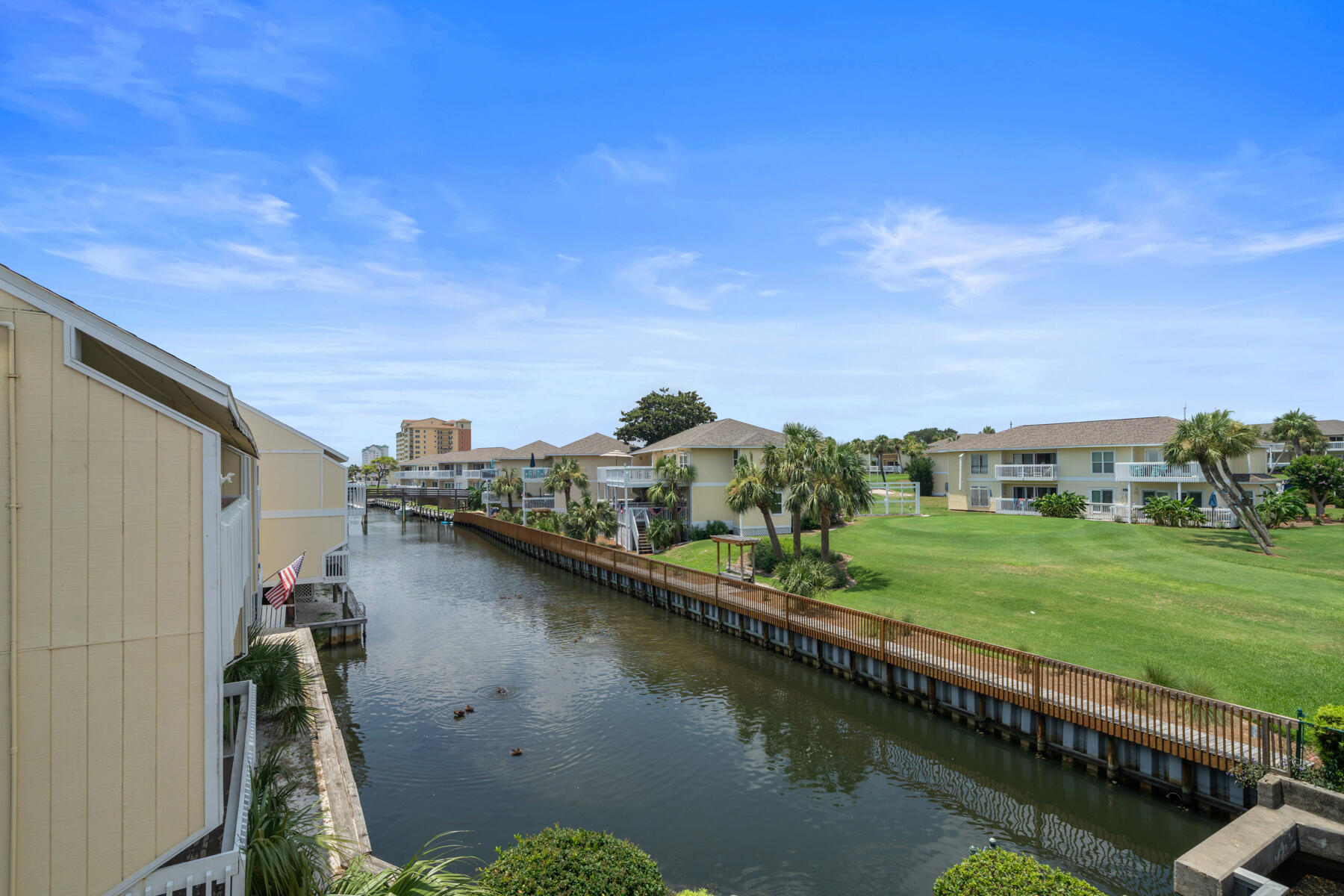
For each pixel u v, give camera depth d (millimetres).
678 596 34000
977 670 19156
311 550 29672
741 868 12734
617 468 54312
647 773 16562
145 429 6438
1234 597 24844
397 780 16188
